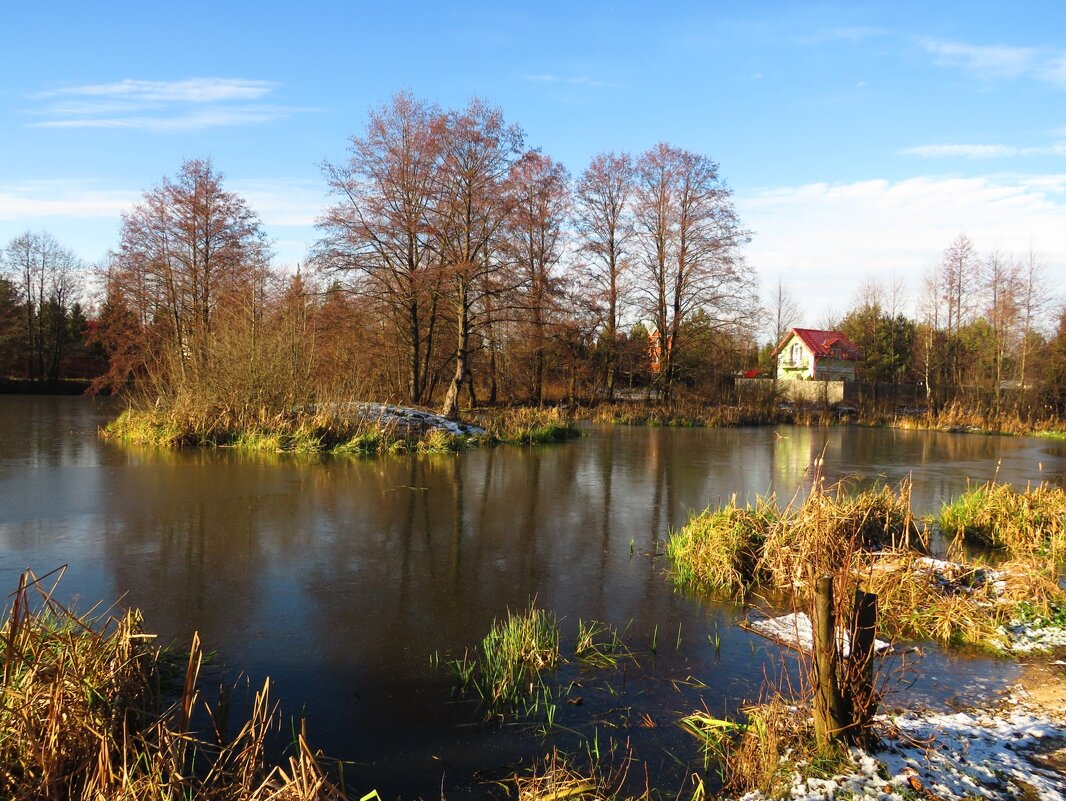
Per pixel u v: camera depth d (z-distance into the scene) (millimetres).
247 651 5426
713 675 5199
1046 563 7418
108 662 3928
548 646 5547
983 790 3463
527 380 34656
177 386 18109
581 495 12125
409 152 23781
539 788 3680
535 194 25906
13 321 42625
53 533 8633
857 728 3850
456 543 8719
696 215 34219
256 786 3535
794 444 22578
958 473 16234
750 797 3592
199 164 29312
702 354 37969
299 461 14852
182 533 8781
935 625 6035
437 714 4551
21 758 3279
